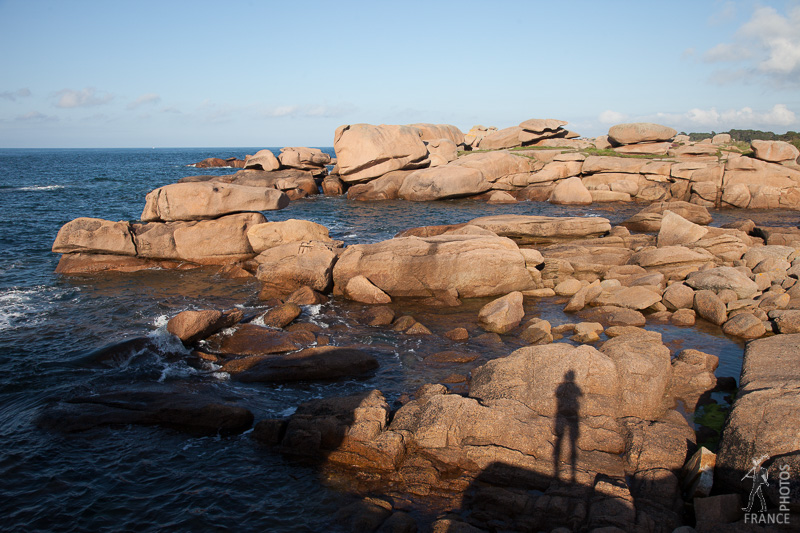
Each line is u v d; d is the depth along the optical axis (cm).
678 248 1858
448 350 1252
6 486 747
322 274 1691
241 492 745
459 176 4041
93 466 803
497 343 1299
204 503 720
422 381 1092
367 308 1599
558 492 709
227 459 828
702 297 1488
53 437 877
